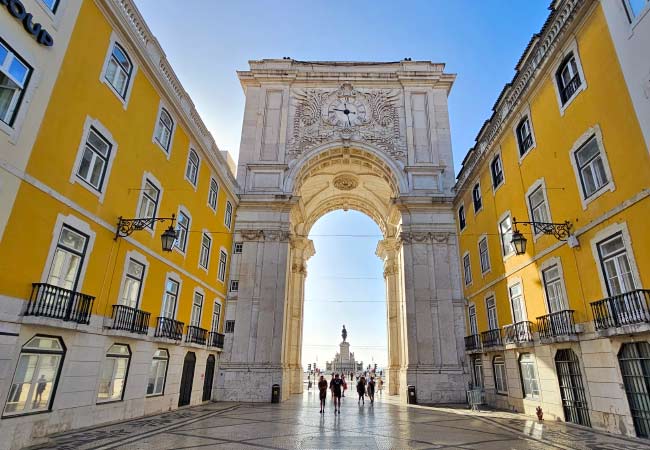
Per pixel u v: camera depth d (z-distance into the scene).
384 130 18.25
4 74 5.15
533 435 6.93
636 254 6.25
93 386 6.87
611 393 6.82
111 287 7.45
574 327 7.69
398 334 20.70
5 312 5.03
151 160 9.17
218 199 14.23
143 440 6.11
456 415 10.38
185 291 11.04
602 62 7.08
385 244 22.47
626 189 6.48
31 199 5.54
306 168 17.91
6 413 5.11
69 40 6.38
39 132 5.71
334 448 5.93
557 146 8.55
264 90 18.77
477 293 13.74
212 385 13.77
